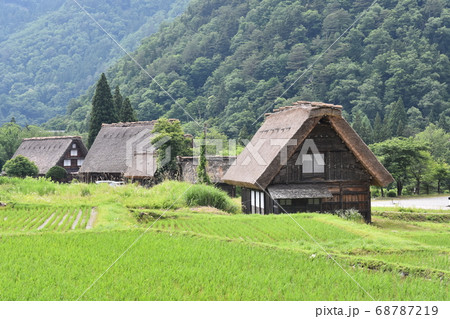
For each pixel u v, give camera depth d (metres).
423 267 13.81
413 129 86.62
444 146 71.00
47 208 24.72
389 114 95.50
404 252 16.27
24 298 11.05
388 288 12.16
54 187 31.23
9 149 79.88
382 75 111.38
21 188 30.48
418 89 106.38
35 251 15.56
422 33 123.00
